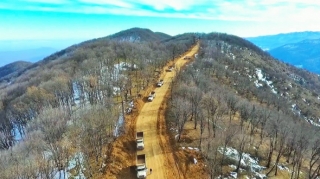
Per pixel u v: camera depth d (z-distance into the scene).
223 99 104.81
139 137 88.44
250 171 75.25
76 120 84.00
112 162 74.75
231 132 80.06
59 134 76.75
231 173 72.69
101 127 80.44
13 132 112.50
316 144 76.94
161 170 73.25
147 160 77.62
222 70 178.88
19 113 106.94
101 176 69.00
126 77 142.50
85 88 116.38
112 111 96.38
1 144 99.38
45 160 66.81
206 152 78.00
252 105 105.88
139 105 116.62
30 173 58.81
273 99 161.62
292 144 78.00
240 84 168.62
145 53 175.62
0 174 55.97
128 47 189.00
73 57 174.75
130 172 72.44
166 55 193.38
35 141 71.88
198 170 73.44
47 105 103.12
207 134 90.06
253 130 97.00
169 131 93.81
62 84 116.56
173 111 101.19
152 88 138.62
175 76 150.75
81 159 72.75
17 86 150.38
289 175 77.69
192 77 131.88
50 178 63.03
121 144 84.69
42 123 82.94
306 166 86.19
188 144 84.62
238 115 107.62
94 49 185.75
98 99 111.62
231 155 79.31
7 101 125.50
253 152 85.19
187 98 101.12
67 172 68.69
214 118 94.00
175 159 78.06
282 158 86.38
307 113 187.88
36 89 112.12
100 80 125.12
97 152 75.75
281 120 89.44
